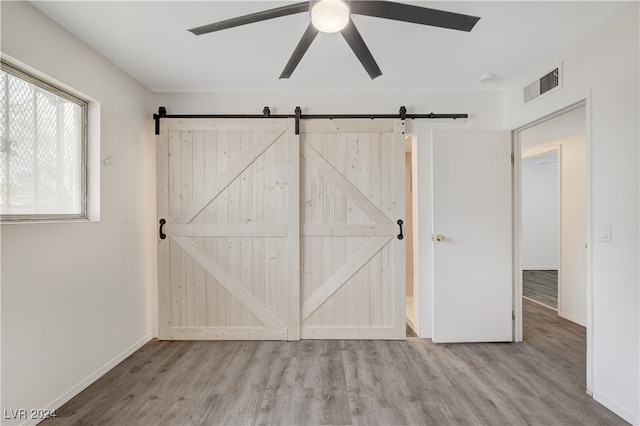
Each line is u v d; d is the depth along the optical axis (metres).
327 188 3.05
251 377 2.35
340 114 3.06
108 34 2.13
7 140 1.79
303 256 3.05
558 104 2.39
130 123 2.75
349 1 1.39
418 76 2.77
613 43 1.94
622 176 1.88
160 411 1.96
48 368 1.93
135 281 2.82
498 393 2.14
